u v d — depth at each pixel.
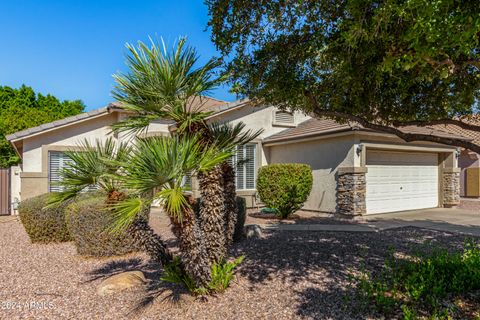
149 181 3.49
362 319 4.25
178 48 4.09
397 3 3.29
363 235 9.24
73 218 7.41
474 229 10.23
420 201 15.02
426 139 5.17
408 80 4.91
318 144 13.81
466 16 2.83
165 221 11.91
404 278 5.32
